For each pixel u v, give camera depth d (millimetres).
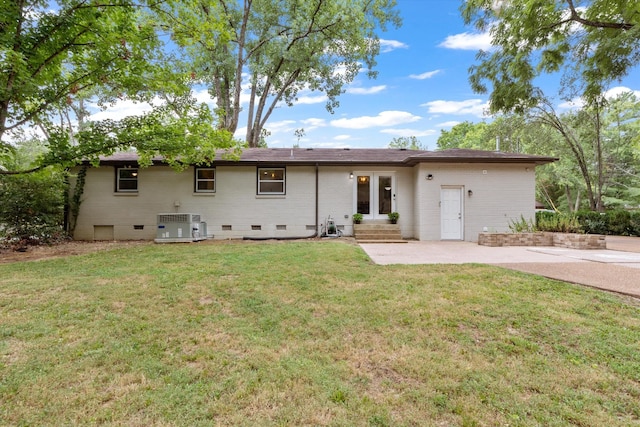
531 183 10891
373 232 11023
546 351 2711
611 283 4457
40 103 7809
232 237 11578
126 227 11367
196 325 3248
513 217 10844
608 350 2682
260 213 11648
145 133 8555
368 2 19109
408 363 2506
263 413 1921
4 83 6672
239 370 2410
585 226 13898
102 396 2080
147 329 3141
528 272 5199
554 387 2189
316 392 2129
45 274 5258
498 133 19859
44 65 7301
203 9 16359
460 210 10891
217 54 17250
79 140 8102
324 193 11727
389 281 4793
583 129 19047
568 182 22859
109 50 7648
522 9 7359
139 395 2094
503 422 1851
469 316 3418
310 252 7383
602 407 1989
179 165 10367
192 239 10266
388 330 3121
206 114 9523
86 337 2957
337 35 18250
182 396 2082
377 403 2018
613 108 19609
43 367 2432
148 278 4980
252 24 19609
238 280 4863
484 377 2311
